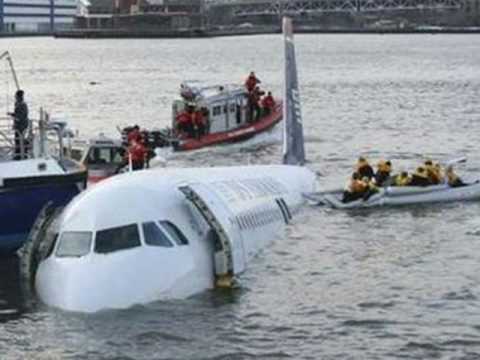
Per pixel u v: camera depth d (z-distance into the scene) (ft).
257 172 387.14
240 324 257.34
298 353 239.09
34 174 314.35
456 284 299.38
